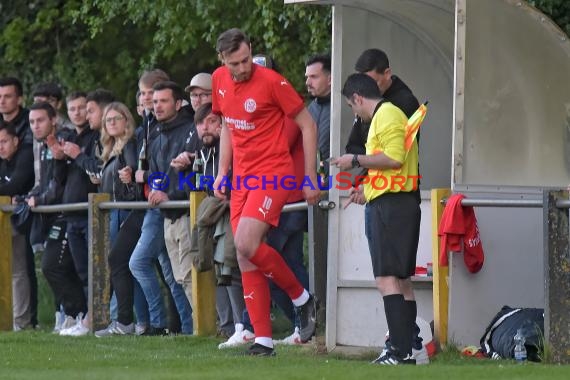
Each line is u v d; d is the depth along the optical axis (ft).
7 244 139.95
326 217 111.55
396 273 93.20
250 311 100.58
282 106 97.04
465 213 101.55
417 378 81.82
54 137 135.64
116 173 129.49
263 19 156.04
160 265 133.80
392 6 113.91
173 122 124.36
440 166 120.88
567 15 129.59
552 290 93.66
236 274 113.80
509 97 104.27
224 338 119.75
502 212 104.22
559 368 87.30
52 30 194.49
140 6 167.12
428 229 110.52
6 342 118.83
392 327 93.76
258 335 100.73
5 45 197.16
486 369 86.74
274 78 96.68
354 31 115.24
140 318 130.00
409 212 93.25
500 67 104.12
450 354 101.30
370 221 94.99
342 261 108.58
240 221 97.60
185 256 123.13
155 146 124.88
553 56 104.99
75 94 137.90
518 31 104.37
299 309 103.65
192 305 123.13
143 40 189.88
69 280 136.67
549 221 93.50
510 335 98.37
